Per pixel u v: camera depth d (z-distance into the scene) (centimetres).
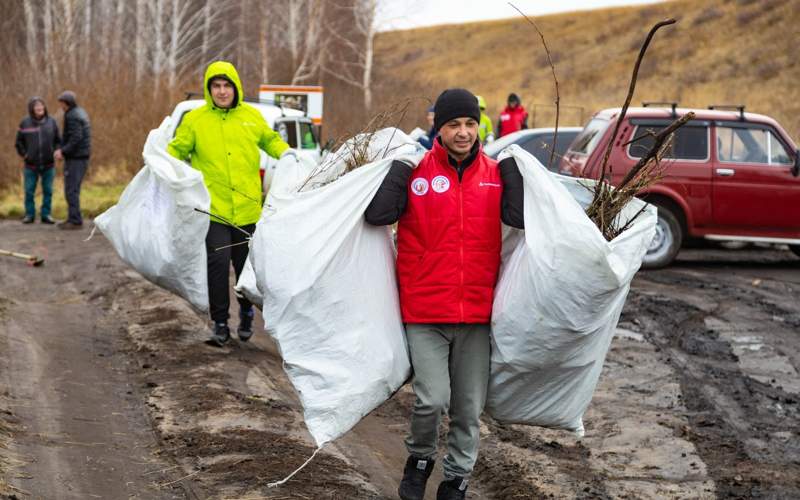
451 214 448
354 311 456
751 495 532
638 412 693
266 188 1502
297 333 456
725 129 1320
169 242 760
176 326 878
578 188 486
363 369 454
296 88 2127
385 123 542
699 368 812
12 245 1430
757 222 1319
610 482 555
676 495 534
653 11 7544
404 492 469
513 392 470
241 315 828
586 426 663
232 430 597
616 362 827
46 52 3284
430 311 451
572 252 429
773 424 670
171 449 566
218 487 503
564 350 448
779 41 5603
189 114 771
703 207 1313
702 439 634
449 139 445
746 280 1245
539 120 4738
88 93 2609
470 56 8212
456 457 466
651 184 468
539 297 436
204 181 757
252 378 731
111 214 782
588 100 5428
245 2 4444
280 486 506
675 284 1203
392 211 450
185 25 4084
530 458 592
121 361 773
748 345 890
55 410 625
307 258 452
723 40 6069
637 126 1293
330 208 455
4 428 567
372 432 636
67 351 789
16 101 2511
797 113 4081
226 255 779
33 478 497
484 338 461
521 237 458
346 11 4356
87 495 483
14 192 2122
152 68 4038
